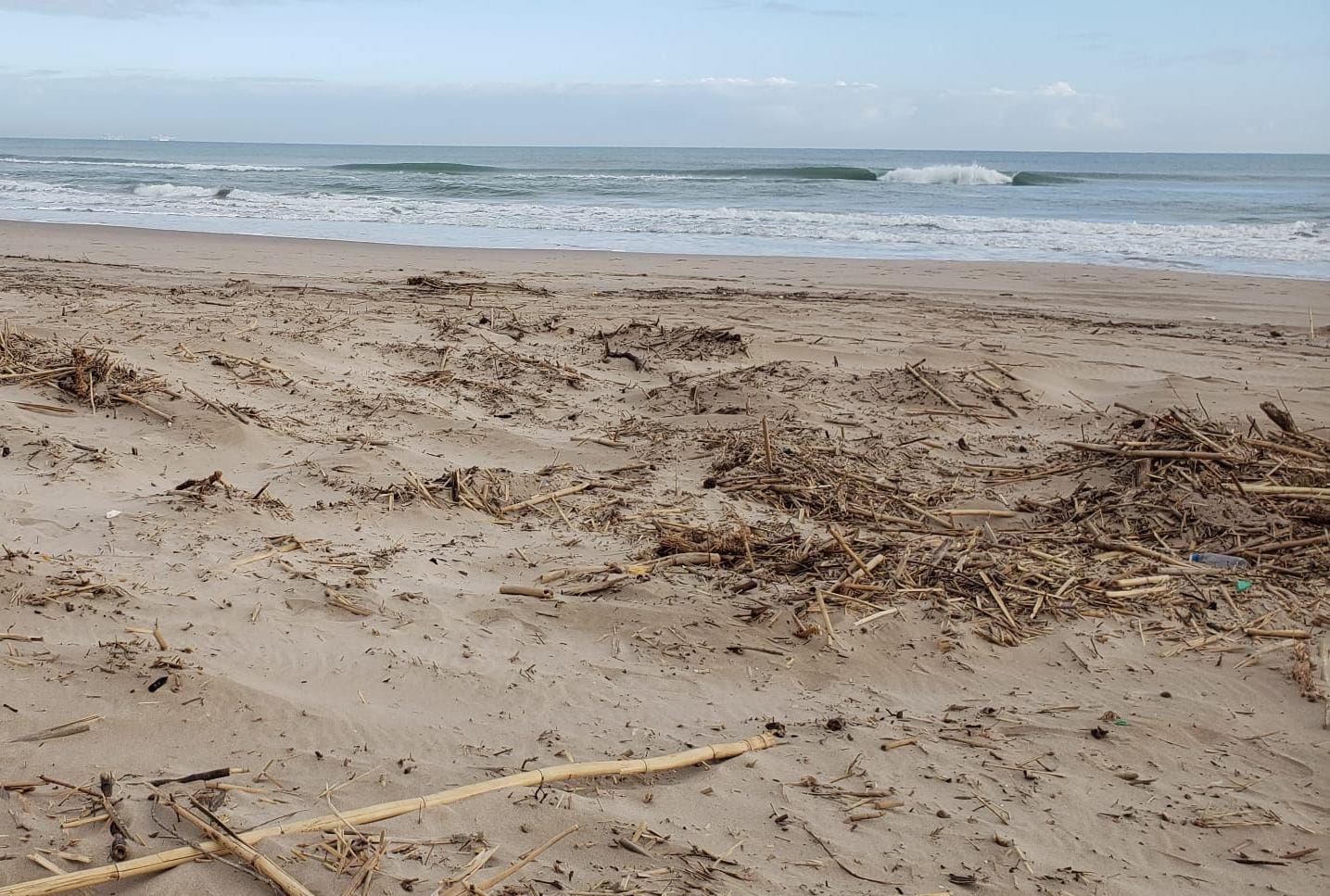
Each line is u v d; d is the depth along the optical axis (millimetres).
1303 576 5312
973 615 4773
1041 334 12445
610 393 9094
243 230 26672
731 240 25141
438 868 2867
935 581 5074
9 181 45375
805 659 4352
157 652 3875
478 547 5488
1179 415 8188
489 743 3566
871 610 4707
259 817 3016
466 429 7629
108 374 7523
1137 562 5496
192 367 8328
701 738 3711
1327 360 11250
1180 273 18562
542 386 9125
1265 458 6637
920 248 23562
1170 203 38219
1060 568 5352
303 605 4496
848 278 17609
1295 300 15656
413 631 4371
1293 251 22953
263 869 2754
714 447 7438
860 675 4266
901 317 13336
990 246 24141
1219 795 3510
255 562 4934
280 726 3521
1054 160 145250
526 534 5730
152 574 4648
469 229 27469
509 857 2945
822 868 3006
